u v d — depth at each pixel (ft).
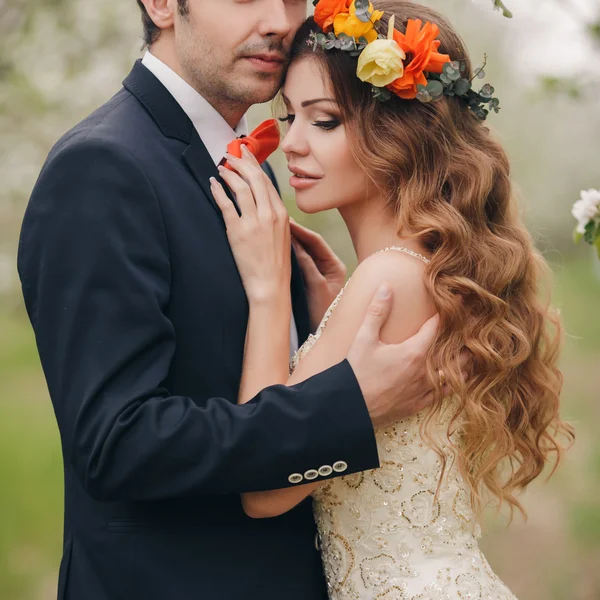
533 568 17.17
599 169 38.42
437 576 6.51
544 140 36.81
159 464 5.66
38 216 6.03
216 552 6.33
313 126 6.84
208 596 6.25
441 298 6.40
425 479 6.59
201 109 6.77
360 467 5.92
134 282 5.81
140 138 6.36
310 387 5.87
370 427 5.85
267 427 5.72
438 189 6.72
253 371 6.28
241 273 6.47
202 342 6.26
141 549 6.23
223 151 6.93
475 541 7.00
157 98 6.61
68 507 6.73
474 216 6.76
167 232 6.17
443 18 7.03
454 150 6.79
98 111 6.54
